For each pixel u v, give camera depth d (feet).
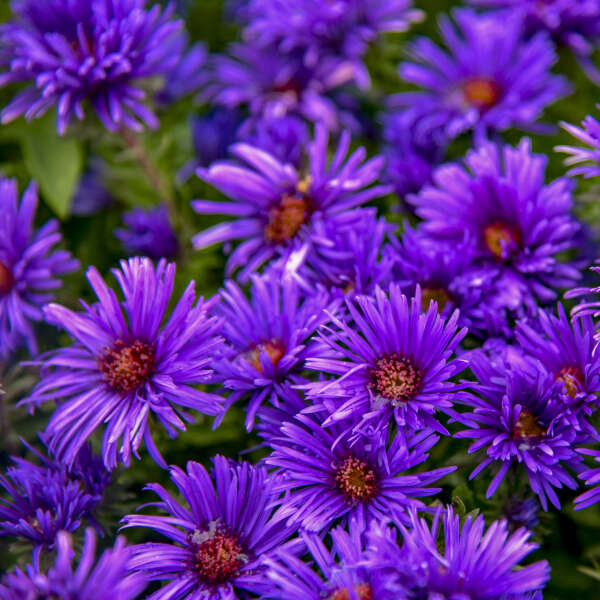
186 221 1.65
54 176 1.66
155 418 1.43
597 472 1.36
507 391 1.36
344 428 1.38
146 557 1.37
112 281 1.63
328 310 1.42
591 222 1.52
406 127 1.67
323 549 1.34
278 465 1.38
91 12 1.53
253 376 1.40
